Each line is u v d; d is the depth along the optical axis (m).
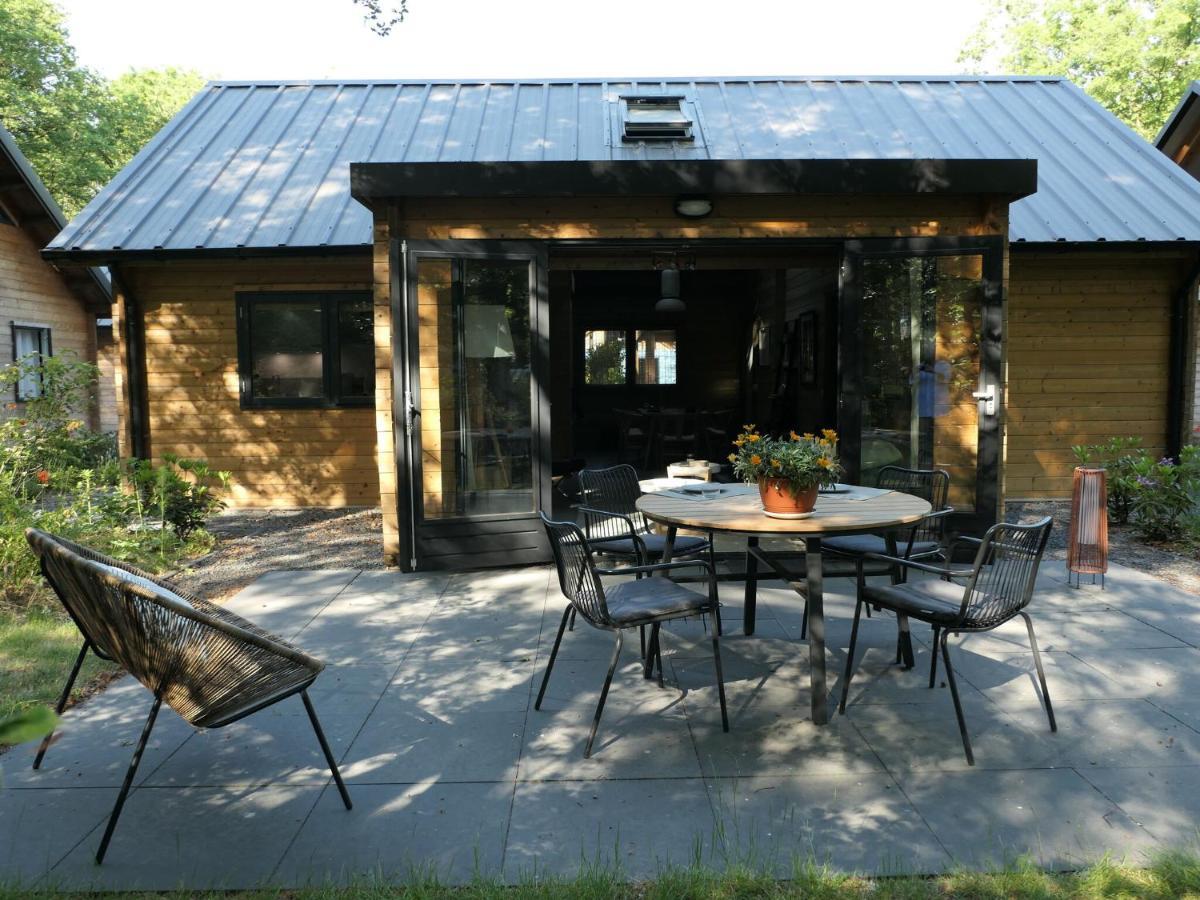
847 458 5.87
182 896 2.17
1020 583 3.14
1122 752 2.96
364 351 8.66
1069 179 8.36
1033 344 8.51
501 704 3.46
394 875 2.26
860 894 2.16
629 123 8.68
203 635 2.40
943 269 5.78
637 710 3.39
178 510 6.46
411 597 5.12
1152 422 8.59
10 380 6.63
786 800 2.66
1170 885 2.16
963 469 5.84
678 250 6.84
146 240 7.73
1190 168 12.40
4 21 17.75
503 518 5.80
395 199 5.58
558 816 2.58
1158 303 8.49
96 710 3.40
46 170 19.19
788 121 9.06
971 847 2.38
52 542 2.58
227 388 8.66
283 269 8.55
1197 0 18.55
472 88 10.29
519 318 5.77
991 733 3.13
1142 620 4.48
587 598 3.20
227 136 9.47
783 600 5.00
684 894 2.15
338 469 8.73
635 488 5.24
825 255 7.49
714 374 14.67
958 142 8.72
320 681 3.74
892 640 4.22
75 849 2.40
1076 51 20.44
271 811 2.61
